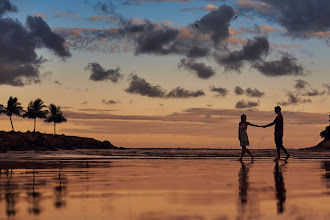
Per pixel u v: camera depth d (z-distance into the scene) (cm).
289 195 472
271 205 400
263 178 694
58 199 448
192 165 1120
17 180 671
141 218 334
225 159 1595
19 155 2086
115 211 369
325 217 337
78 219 331
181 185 588
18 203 420
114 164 1180
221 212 362
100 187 565
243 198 450
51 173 825
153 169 954
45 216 345
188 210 373
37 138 6444
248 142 1397
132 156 1980
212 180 662
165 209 379
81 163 1250
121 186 577
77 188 554
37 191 521
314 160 1461
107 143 8738
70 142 7381
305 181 637
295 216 342
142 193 498
